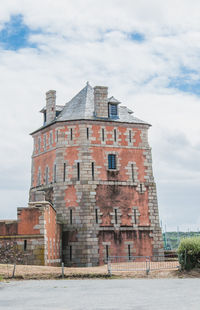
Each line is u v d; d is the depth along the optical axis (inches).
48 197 1985.7
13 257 1424.7
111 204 1907.0
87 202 1870.1
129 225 1914.4
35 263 1418.6
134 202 1957.4
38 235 1433.3
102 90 2039.9
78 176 1909.4
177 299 734.5
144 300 729.6
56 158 1964.8
